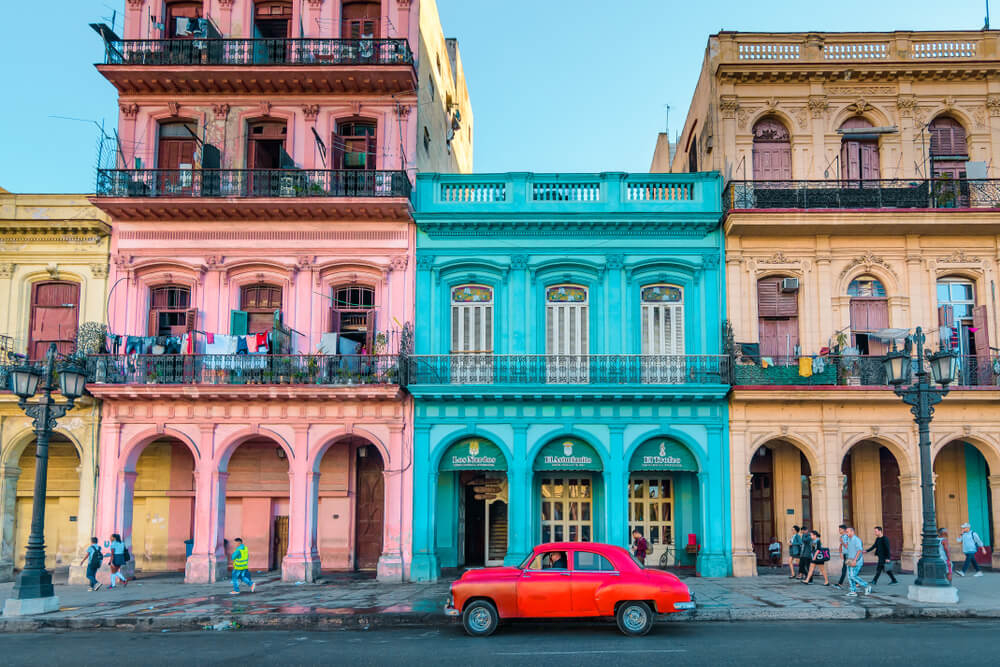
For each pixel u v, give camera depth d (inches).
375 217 940.6
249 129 987.9
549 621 605.9
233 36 985.5
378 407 905.5
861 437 888.9
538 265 939.3
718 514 881.5
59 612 663.8
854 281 940.0
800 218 898.7
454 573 906.7
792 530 933.2
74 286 961.5
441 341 932.6
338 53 961.5
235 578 776.3
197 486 897.5
